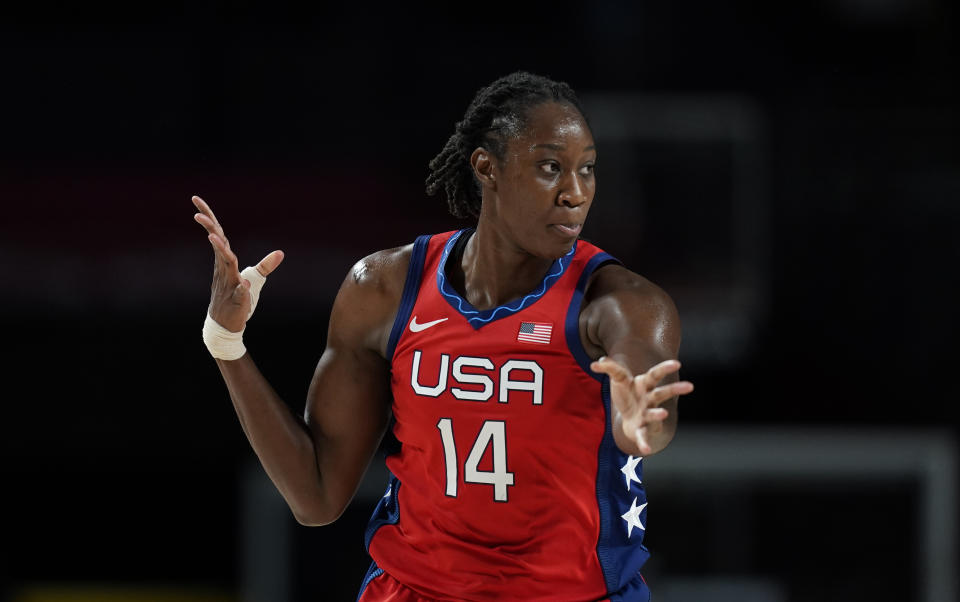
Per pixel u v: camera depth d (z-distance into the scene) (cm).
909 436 3381
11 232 3350
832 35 3700
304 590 3192
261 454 1199
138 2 3638
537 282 1146
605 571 1137
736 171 3628
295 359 3331
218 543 3441
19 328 3303
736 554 3231
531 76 1141
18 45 3550
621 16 3762
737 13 3738
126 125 3559
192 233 3381
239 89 3634
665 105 3675
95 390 3303
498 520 1131
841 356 3484
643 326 1064
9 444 3297
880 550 3241
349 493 1240
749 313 3528
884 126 3581
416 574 1173
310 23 3700
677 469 3294
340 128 3641
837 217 3562
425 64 3716
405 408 1159
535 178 1088
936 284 3491
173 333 3325
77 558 3438
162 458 3394
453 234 1205
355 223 3472
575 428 1105
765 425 3431
